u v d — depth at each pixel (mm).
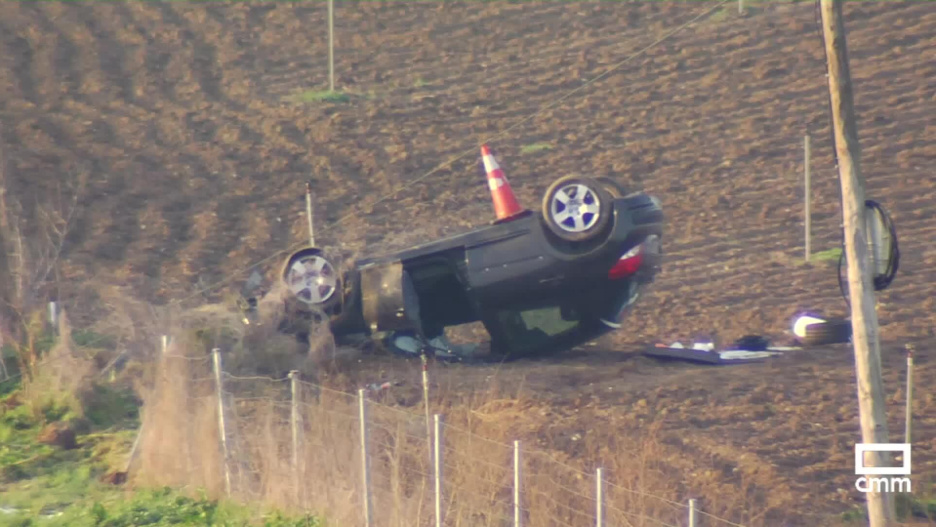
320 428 29828
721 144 76250
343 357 41562
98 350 39031
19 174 71312
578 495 28516
